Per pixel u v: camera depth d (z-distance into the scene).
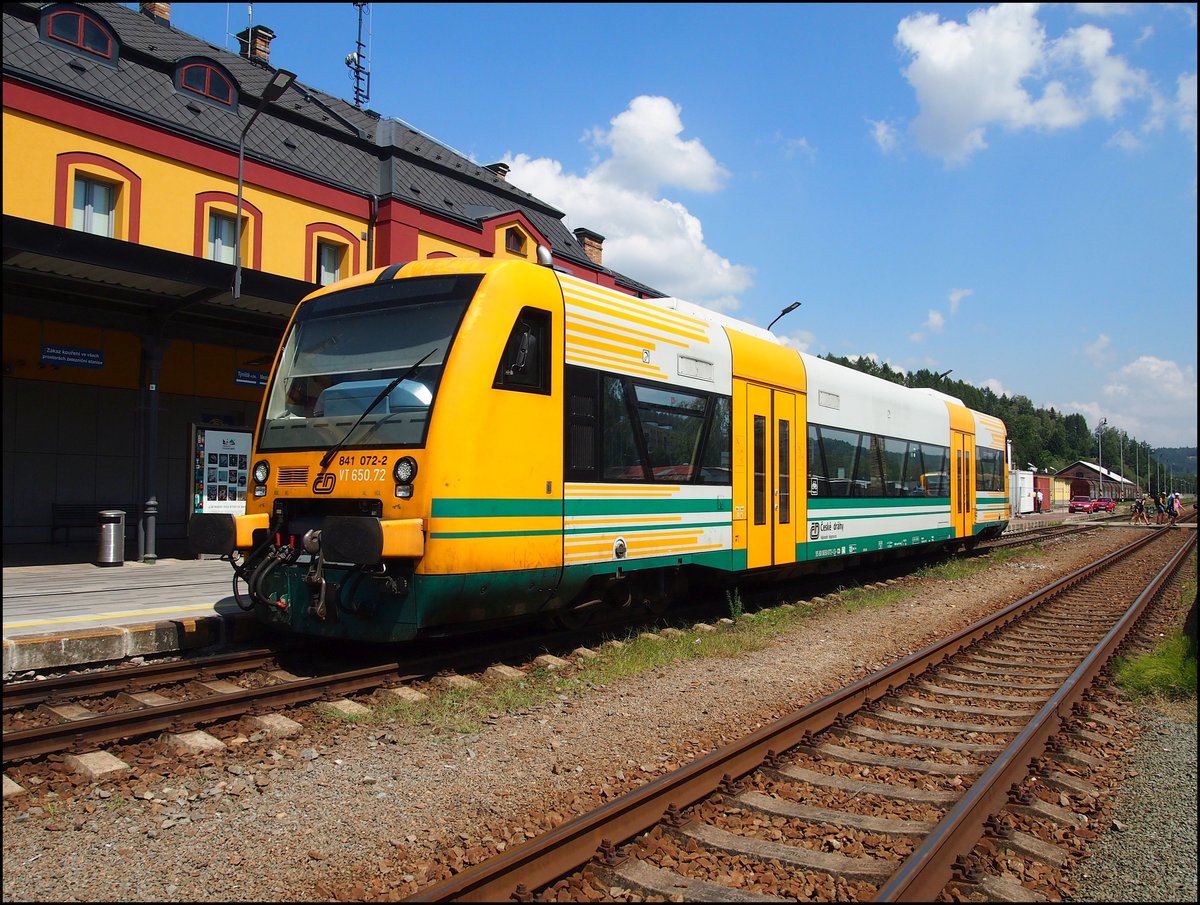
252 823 4.39
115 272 11.42
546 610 8.14
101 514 13.24
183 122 17.84
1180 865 4.16
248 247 18.83
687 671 7.88
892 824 4.45
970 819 4.41
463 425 6.99
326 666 7.63
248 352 19.27
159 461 17.81
